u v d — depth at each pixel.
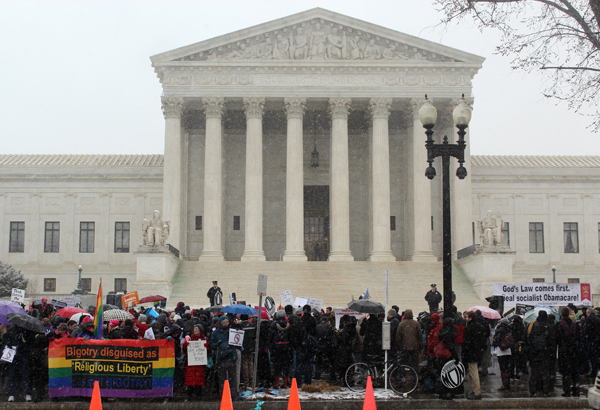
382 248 62.50
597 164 78.69
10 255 74.31
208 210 62.91
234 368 21.42
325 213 75.38
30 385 21.41
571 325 22.08
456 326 23.16
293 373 24.94
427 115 24.64
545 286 32.97
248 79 63.97
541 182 76.25
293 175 62.94
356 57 64.25
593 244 75.75
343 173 63.28
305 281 55.59
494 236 54.66
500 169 76.31
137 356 21.41
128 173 75.19
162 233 55.16
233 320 22.58
